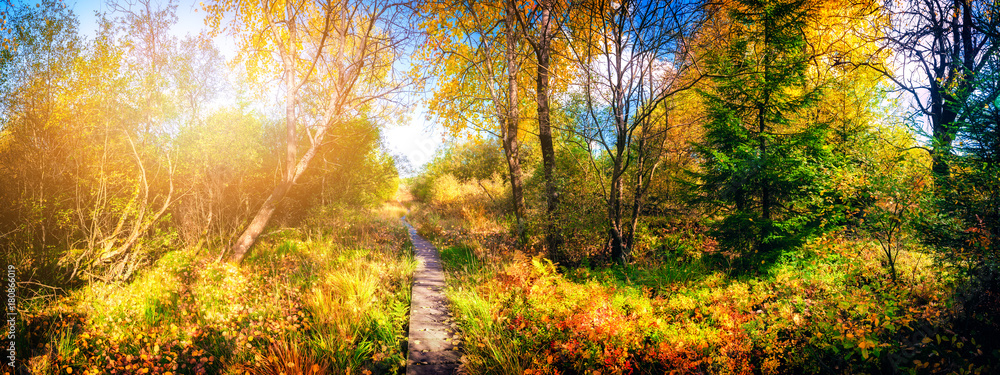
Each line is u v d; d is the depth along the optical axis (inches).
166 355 163.9
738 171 249.1
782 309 174.6
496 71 369.4
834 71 352.5
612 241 302.2
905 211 191.9
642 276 249.0
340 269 270.4
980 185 167.0
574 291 212.8
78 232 276.8
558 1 283.7
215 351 166.7
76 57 281.0
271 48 384.2
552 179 311.6
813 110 311.3
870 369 147.0
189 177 334.6
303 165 313.7
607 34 276.4
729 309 186.4
